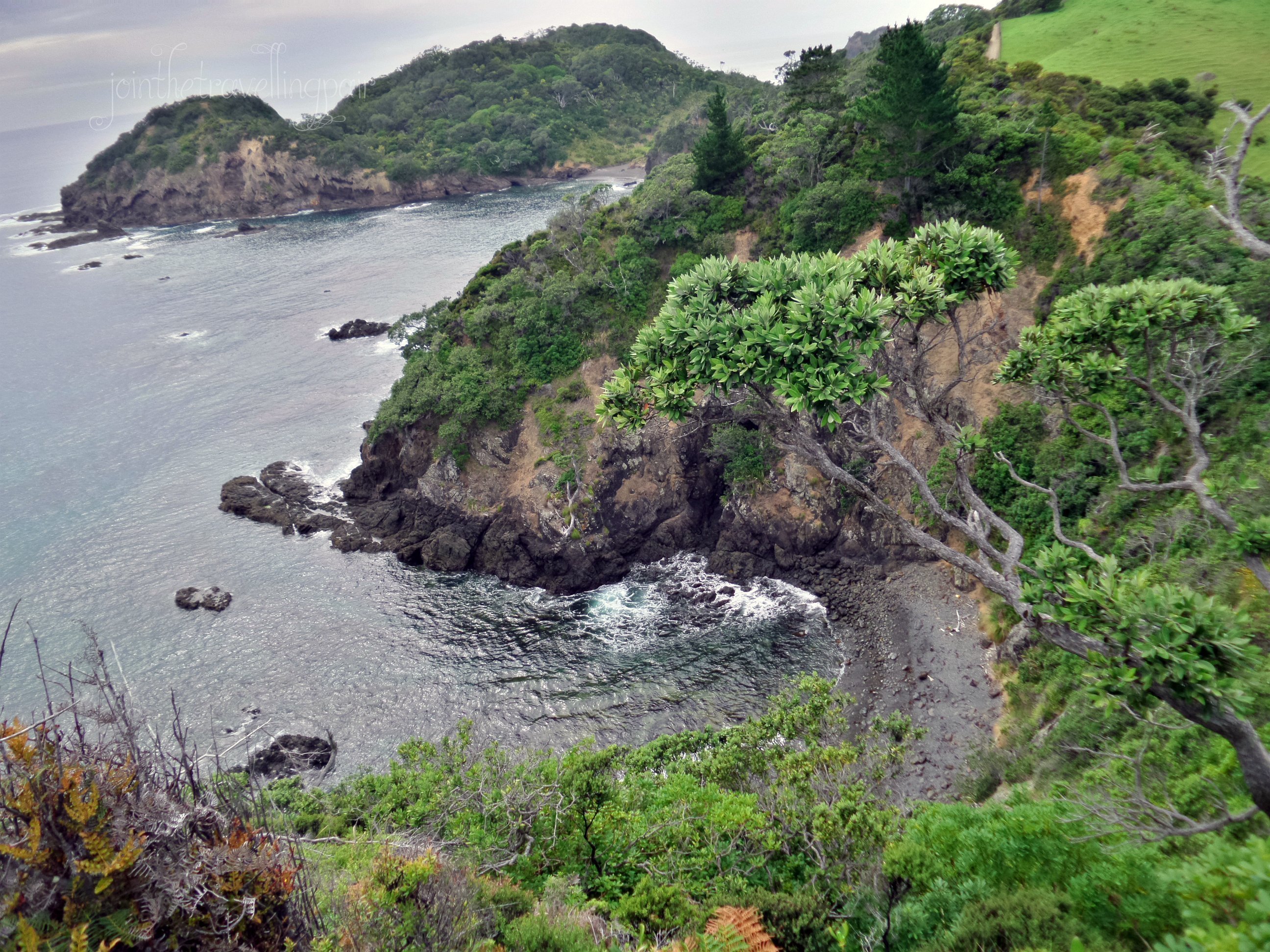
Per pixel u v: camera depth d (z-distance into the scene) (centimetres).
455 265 12950
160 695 4706
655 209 7450
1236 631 1064
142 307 12056
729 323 1478
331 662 5009
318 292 12169
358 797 2823
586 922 1427
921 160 5834
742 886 1547
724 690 4562
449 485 6372
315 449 7519
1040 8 8462
